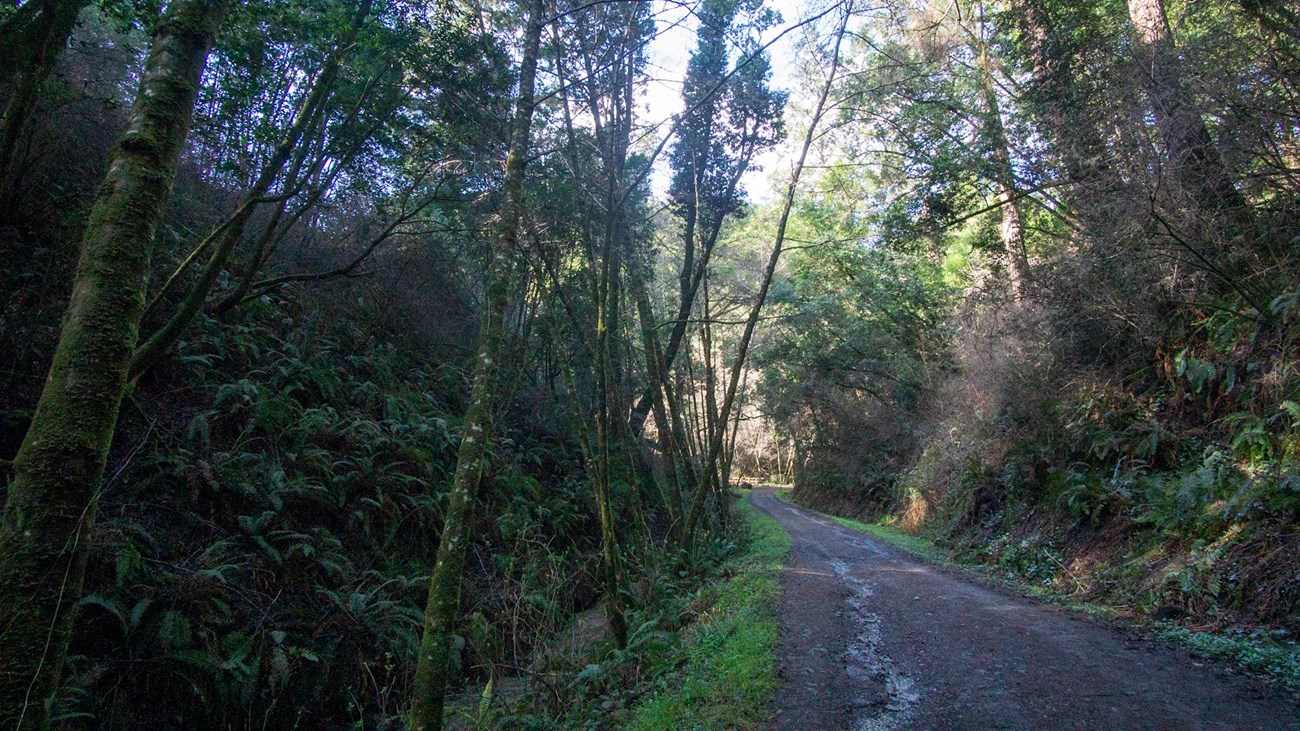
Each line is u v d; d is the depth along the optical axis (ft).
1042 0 37.32
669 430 46.47
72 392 11.50
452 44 32.55
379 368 44.68
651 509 57.47
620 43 35.04
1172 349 34.50
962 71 46.14
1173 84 27.43
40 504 11.05
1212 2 32.48
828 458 100.32
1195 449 31.45
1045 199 40.29
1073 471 37.99
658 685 21.20
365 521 32.32
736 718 16.79
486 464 43.88
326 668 25.43
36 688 10.57
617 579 27.84
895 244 49.19
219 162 37.01
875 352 83.76
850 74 41.63
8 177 28.68
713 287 71.20
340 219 53.21
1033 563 36.24
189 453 28.25
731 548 48.57
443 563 16.93
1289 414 26.63
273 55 31.30
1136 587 26.86
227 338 35.83
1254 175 26.32
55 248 29.45
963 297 60.29
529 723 20.59
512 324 62.23
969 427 53.88
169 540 25.54
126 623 21.39
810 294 78.43
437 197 39.01
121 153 12.55
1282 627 20.07
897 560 44.21
